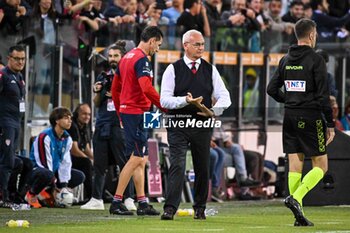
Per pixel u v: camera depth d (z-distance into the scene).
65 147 34.62
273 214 31.05
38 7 36.22
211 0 42.38
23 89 33.34
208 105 26.88
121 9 39.38
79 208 33.69
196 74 26.72
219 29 41.25
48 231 23.50
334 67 44.38
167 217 27.11
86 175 36.28
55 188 34.34
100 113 32.75
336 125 42.12
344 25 45.62
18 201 33.53
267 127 42.94
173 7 40.81
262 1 43.78
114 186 36.38
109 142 32.75
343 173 35.28
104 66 37.34
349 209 33.59
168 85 26.67
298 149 26.02
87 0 37.62
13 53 32.72
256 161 41.41
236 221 27.45
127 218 28.11
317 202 35.22
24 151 35.81
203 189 27.50
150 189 37.53
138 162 29.09
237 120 41.97
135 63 28.38
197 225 25.64
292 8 45.16
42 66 36.69
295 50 25.80
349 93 44.41
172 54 39.84
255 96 42.59
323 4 45.88
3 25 35.34
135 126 28.80
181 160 26.92
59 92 37.09
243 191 40.75
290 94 25.84
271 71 43.00
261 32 42.66
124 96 28.88
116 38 38.47
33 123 36.53
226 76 41.53
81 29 37.41
